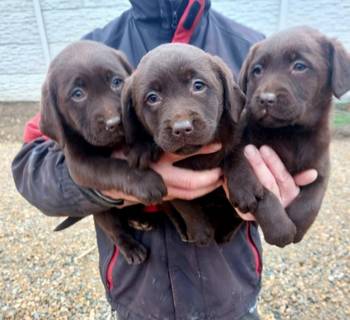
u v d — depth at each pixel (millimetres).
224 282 432
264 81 403
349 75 424
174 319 433
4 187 1382
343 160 1337
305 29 432
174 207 407
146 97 356
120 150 401
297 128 415
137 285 445
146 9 459
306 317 780
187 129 332
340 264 908
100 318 824
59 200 401
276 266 911
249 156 382
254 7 1865
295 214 410
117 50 444
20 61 2180
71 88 399
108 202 390
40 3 2045
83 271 964
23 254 1037
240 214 383
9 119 1986
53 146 445
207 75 358
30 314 850
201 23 462
